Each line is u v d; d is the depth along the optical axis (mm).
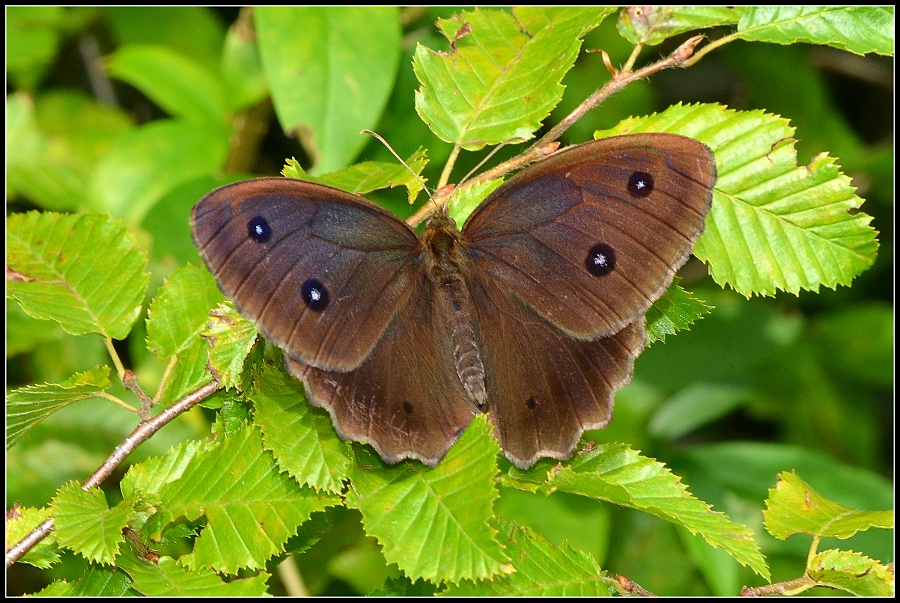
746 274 352
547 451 342
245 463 339
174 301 354
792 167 352
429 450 335
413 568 325
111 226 359
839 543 396
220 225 333
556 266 346
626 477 339
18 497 391
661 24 358
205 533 335
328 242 340
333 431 337
